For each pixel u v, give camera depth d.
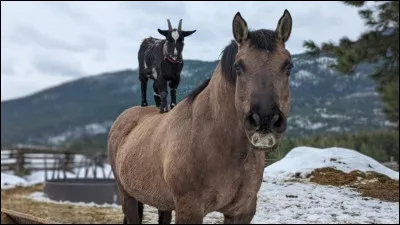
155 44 3.81
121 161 3.72
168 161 2.94
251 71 2.48
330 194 4.23
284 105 2.54
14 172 17.23
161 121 3.34
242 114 2.51
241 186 2.86
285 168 5.39
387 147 10.01
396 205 3.83
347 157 5.36
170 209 3.30
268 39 2.57
